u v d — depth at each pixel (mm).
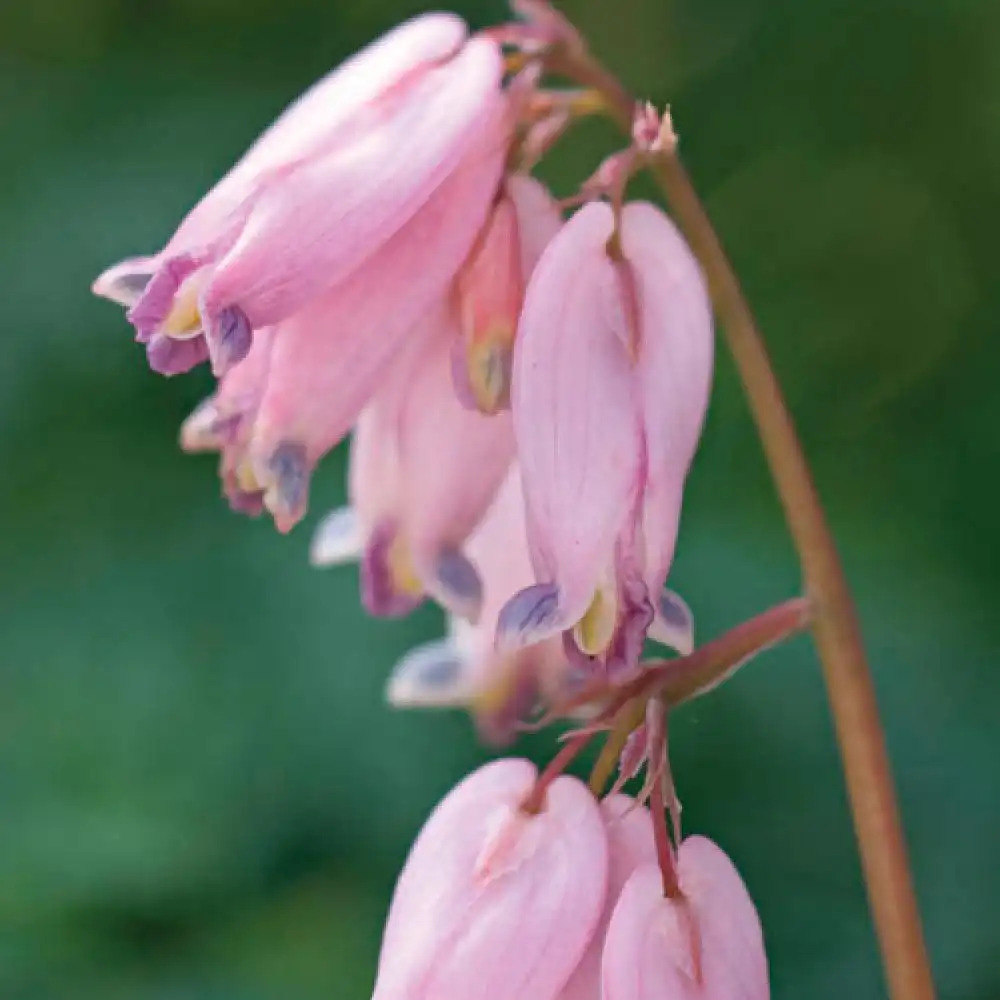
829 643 278
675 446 267
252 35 491
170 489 426
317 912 377
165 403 435
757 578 404
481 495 278
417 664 293
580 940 269
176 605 401
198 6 491
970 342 520
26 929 366
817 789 389
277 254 265
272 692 388
